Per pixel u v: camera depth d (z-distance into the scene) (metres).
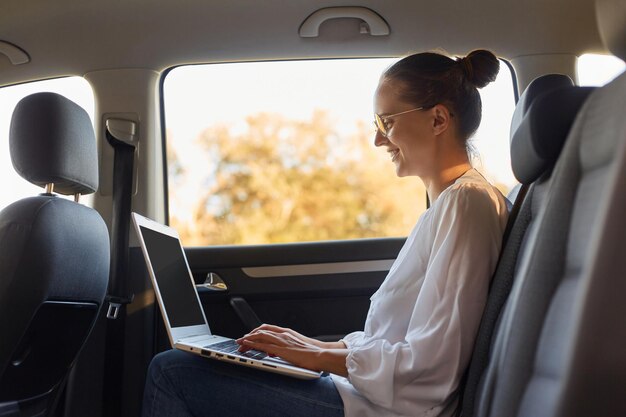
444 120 1.53
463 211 1.32
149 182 2.34
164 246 1.77
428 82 1.54
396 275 1.43
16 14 2.12
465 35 2.24
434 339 1.24
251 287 2.16
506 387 0.97
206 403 1.38
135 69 2.34
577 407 0.66
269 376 1.35
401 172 1.60
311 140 2.98
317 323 2.16
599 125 0.85
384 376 1.24
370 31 2.23
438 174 1.55
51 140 1.61
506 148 2.32
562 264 0.92
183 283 1.83
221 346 1.49
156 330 2.25
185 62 2.36
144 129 2.34
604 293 0.65
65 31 2.21
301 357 1.34
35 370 1.62
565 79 1.37
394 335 1.40
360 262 2.17
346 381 1.36
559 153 1.07
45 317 1.56
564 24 2.19
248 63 2.39
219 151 2.75
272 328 1.58
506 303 1.15
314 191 3.14
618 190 0.65
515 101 2.32
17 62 2.29
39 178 1.62
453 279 1.27
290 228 3.11
